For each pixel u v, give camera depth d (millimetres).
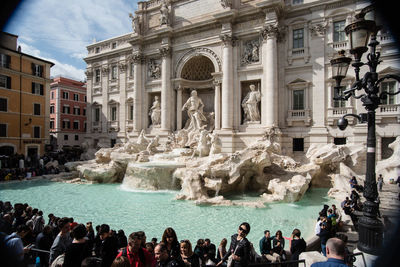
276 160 22359
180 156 25703
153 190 20719
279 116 27969
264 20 28047
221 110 30984
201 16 32281
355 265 6777
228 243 10117
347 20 25062
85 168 25281
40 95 39844
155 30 34344
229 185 19172
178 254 5988
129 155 26016
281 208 15102
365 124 23984
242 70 29234
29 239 7680
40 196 18703
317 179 22109
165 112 33781
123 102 39656
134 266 5027
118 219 13164
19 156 33844
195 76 35906
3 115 35219
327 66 25938
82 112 59500
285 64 27859
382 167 21266
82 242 5410
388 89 23328
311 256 6918
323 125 25891
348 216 12016
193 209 14938
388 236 7223
